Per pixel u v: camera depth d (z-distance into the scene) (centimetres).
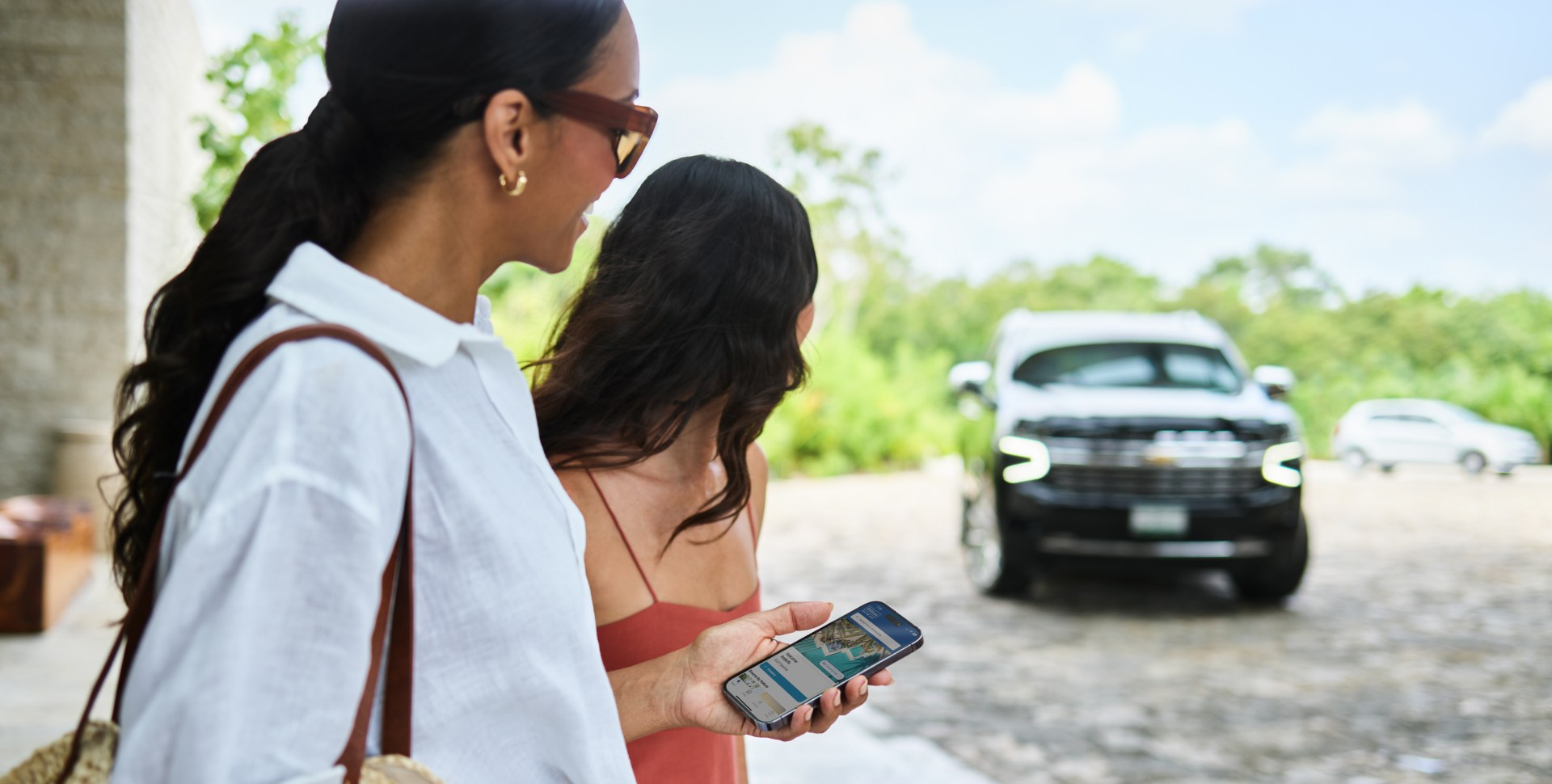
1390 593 756
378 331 78
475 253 86
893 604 705
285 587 69
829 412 1762
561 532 88
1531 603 722
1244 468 629
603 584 134
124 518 86
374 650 77
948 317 3488
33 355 733
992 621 653
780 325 141
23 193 731
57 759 78
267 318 78
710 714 115
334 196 82
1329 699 495
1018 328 768
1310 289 5041
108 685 431
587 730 88
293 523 70
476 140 83
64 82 730
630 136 87
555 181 86
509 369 89
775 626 122
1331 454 2700
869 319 3322
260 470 70
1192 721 461
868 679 114
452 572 81
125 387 83
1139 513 623
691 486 143
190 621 68
